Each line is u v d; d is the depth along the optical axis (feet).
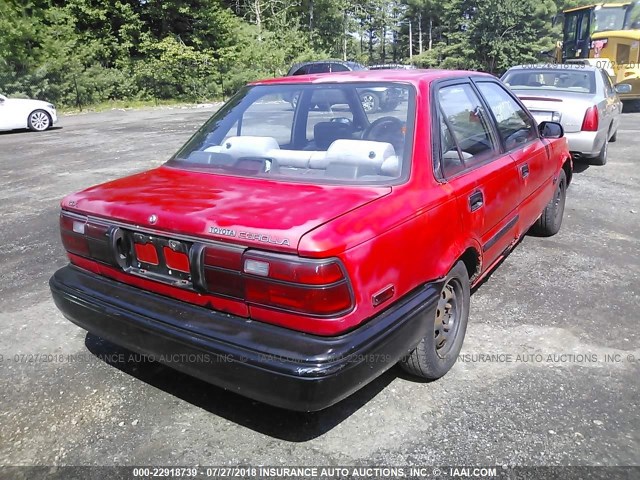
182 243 8.72
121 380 11.12
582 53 61.62
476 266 12.12
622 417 9.78
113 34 97.91
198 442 9.35
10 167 33.55
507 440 9.23
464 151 11.70
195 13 103.14
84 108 79.51
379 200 9.04
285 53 120.37
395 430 9.53
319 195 9.20
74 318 10.28
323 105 11.68
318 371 7.59
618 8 59.57
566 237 19.26
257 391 8.03
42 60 79.77
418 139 10.32
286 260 7.77
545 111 26.73
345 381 7.86
